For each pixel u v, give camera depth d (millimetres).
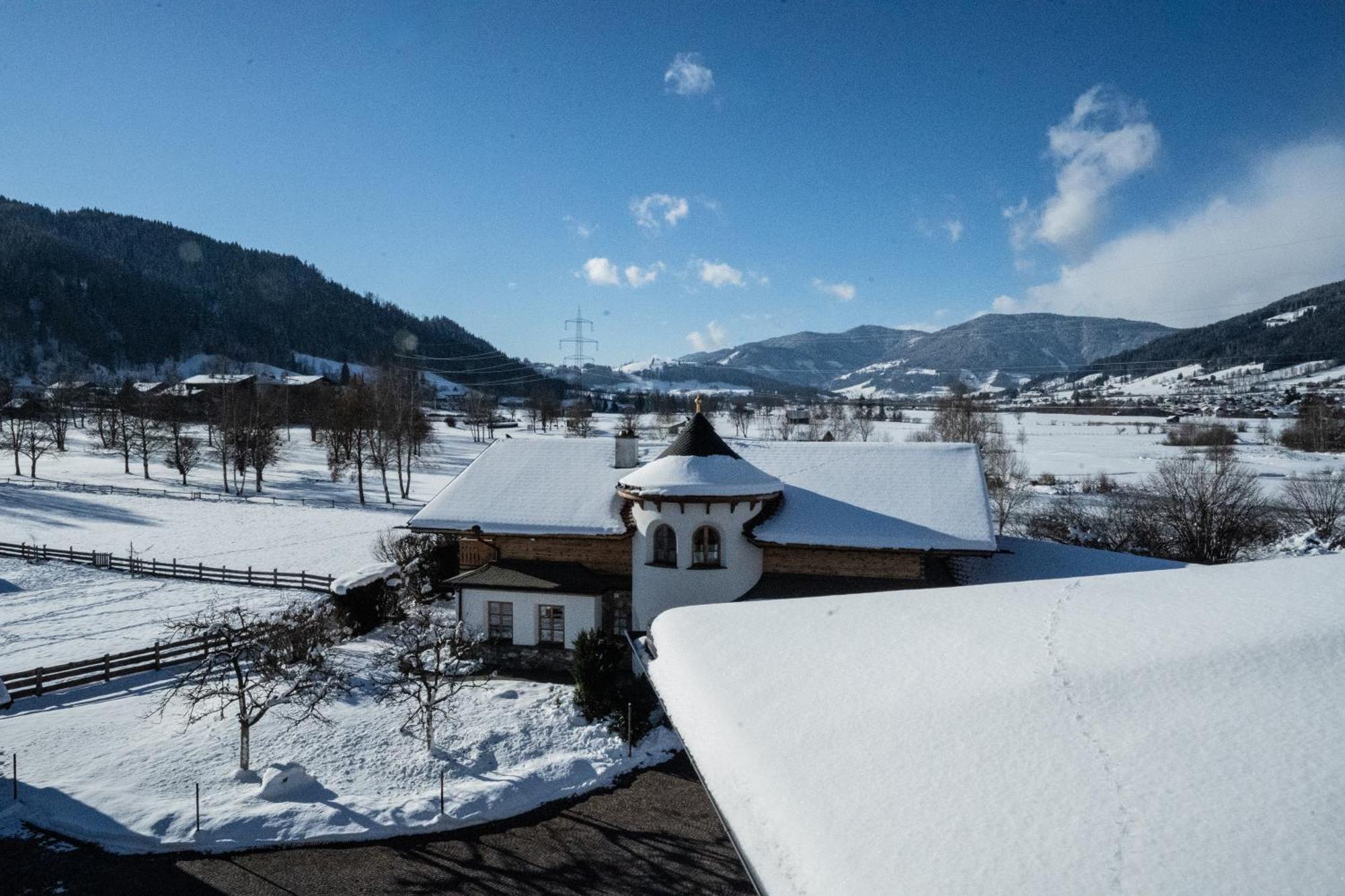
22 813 15906
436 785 17375
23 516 54344
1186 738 3711
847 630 6266
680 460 23891
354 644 26922
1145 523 42062
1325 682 3906
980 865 3262
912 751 4262
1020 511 49719
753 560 24234
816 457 27469
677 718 5965
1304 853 2842
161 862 14531
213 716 20828
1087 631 5156
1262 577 5680
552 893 13711
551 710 20938
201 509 59594
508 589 24438
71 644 28391
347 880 14086
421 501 67188
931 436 86188
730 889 13805
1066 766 3736
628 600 25422
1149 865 2982
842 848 3693
